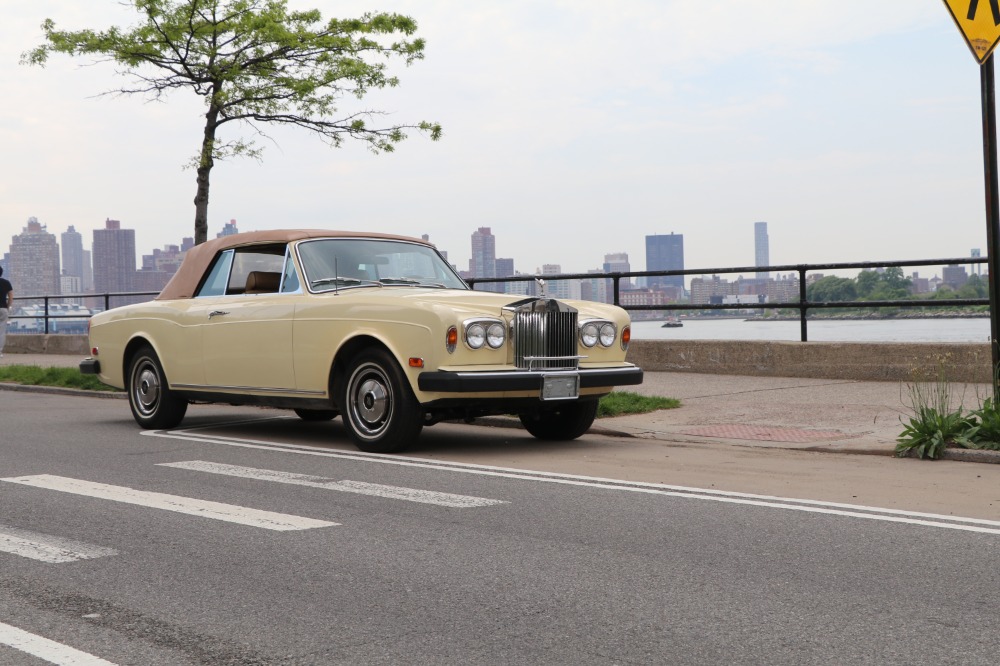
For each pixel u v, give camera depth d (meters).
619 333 9.27
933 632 4.04
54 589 4.79
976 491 6.91
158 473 8.00
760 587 4.70
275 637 4.09
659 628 4.14
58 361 21.73
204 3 15.97
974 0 8.60
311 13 16.69
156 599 4.62
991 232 8.62
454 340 8.32
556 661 3.79
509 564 5.14
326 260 9.59
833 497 6.78
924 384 12.16
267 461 8.55
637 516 6.23
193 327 10.30
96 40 15.85
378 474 7.82
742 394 12.07
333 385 9.16
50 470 8.21
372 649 3.94
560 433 9.66
